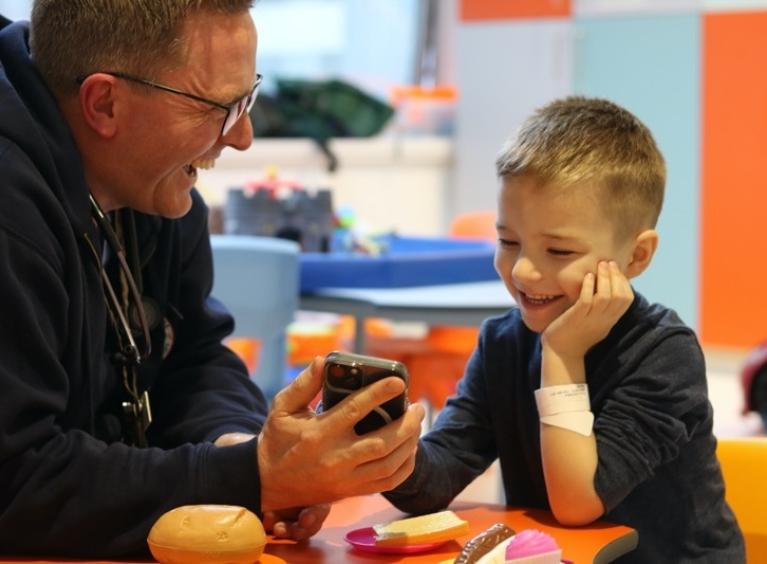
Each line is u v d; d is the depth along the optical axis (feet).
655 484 4.52
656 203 4.61
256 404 5.26
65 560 3.87
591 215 4.33
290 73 19.65
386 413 3.84
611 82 17.76
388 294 9.39
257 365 9.30
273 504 3.92
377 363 3.80
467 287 9.93
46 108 4.20
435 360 10.92
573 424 4.24
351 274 9.61
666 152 17.35
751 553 5.01
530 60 18.39
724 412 14.40
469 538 4.07
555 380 4.30
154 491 3.84
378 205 18.12
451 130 19.19
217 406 5.09
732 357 17.06
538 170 4.33
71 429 4.17
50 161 4.11
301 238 10.87
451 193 19.13
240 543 3.60
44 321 3.96
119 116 4.29
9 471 3.84
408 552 3.90
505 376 4.69
